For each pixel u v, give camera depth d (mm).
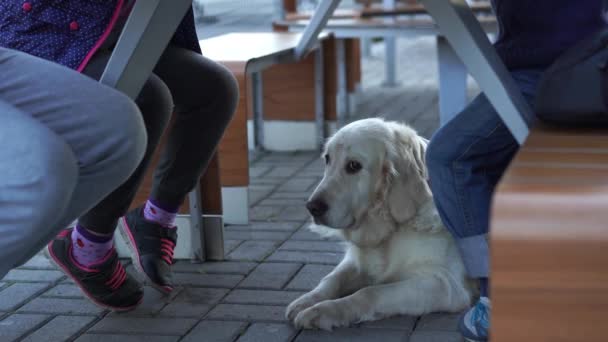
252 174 6844
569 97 2084
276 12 9664
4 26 3111
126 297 3715
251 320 3617
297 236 4992
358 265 3883
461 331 3250
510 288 1503
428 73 13227
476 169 3029
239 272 4332
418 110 9555
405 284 3580
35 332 3559
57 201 2309
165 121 3482
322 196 3609
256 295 3961
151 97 3367
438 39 7230
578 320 1477
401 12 8609
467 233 3051
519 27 3033
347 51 9242
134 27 2486
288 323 3557
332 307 3443
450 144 3027
